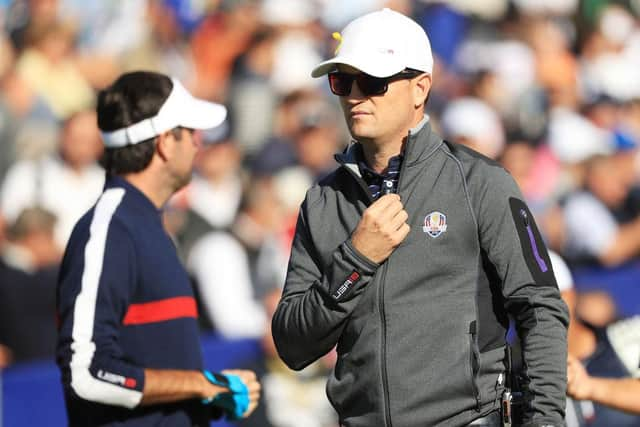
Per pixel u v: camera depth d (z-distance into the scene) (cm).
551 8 3797
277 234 2617
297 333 1014
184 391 1174
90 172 2644
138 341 1163
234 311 2441
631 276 2455
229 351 1919
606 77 3862
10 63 2789
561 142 3384
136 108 1212
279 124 3052
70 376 1114
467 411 979
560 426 945
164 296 1178
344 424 1024
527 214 997
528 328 973
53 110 2781
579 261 3041
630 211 3222
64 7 2920
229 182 2742
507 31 3694
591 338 1482
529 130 3372
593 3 3931
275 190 2745
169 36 3177
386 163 1034
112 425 1164
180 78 3130
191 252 2506
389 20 1021
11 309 2145
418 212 991
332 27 3434
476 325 979
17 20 2856
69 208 2581
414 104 1025
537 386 952
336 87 1013
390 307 982
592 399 1272
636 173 3312
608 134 3497
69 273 1147
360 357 996
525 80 3538
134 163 1213
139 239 1173
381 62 991
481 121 3098
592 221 3070
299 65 3216
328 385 1035
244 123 3047
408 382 977
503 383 993
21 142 2664
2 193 2581
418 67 1013
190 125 1236
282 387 1928
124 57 3017
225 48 3195
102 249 1145
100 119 1227
